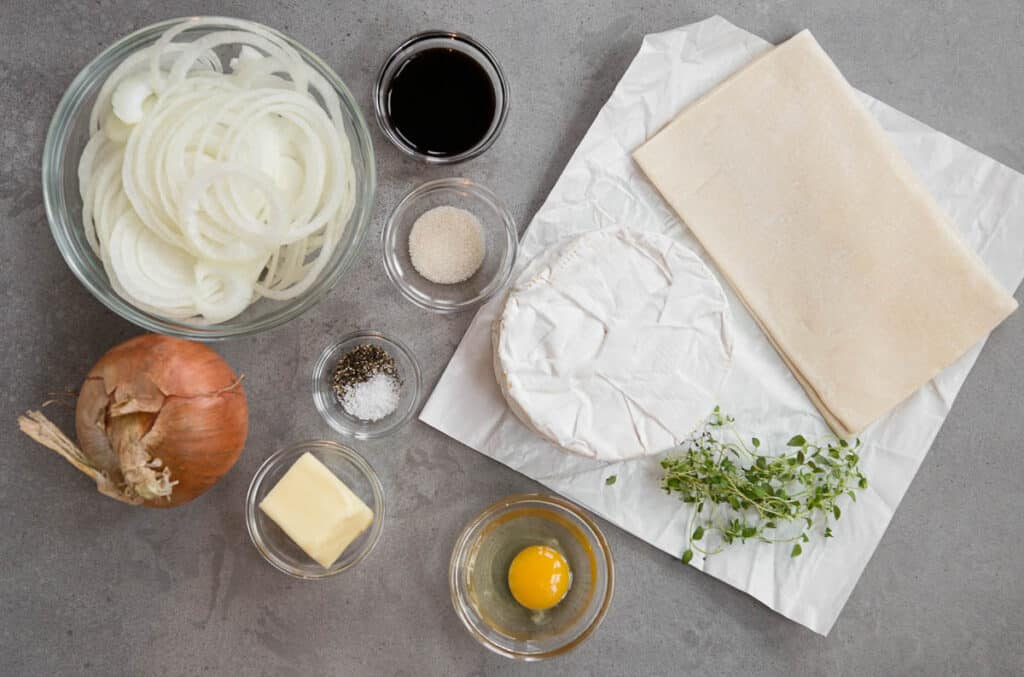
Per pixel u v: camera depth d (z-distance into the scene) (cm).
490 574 146
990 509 145
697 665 145
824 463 138
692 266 133
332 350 143
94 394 122
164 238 113
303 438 144
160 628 144
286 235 113
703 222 140
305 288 122
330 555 137
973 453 145
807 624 141
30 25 138
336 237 122
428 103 138
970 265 138
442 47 137
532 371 132
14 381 141
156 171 109
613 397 133
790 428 143
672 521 142
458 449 144
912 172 139
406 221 145
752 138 139
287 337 143
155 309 118
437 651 144
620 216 142
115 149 116
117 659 143
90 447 123
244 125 111
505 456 142
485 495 144
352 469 145
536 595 140
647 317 133
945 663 145
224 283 117
